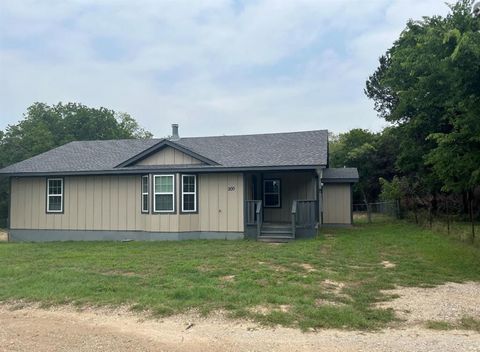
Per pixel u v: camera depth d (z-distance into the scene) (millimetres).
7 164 30281
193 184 16344
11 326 5812
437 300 7008
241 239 15727
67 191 17672
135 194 16875
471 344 4859
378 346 4801
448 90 10055
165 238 15984
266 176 18953
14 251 13148
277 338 5129
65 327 5719
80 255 11875
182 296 6992
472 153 10445
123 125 49812
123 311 6402
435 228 17812
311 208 15727
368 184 37000
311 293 7234
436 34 9453
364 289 7754
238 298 6805
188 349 4789
